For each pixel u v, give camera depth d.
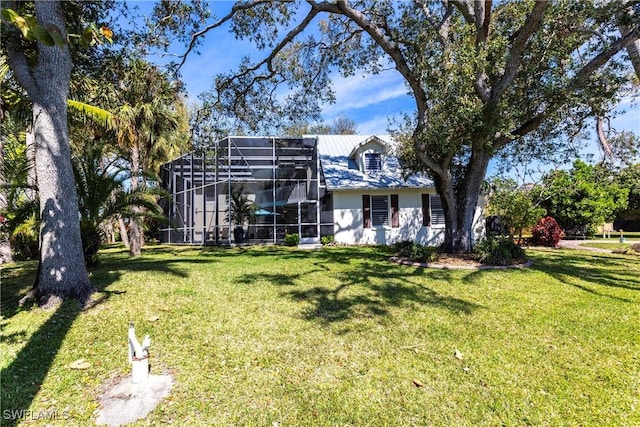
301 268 9.14
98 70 8.56
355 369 3.41
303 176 17.47
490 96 8.87
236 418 2.65
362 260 10.76
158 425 2.55
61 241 5.36
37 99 5.30
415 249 10.09
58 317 4.66
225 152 17.27
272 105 11.99
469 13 9.38
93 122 10.57
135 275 7.61
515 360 3.60
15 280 7.14
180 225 20.52
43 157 5.32
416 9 9.53
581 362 3.56
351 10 8.66
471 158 10.33
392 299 5.91
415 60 9.02
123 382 3.12
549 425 2.57
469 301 5.80
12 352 3.64
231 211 17.23
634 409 2.76
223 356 3.67
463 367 3.45
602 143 9.46
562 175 19.27
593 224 19.88
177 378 3.21
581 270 8.64
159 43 8.76
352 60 11.43
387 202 17.38
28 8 6.16
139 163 13.70
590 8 7.49
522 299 5.93
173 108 14.81
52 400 2.84
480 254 9.42
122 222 20.52
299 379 3.22
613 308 5.41
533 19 7.56
